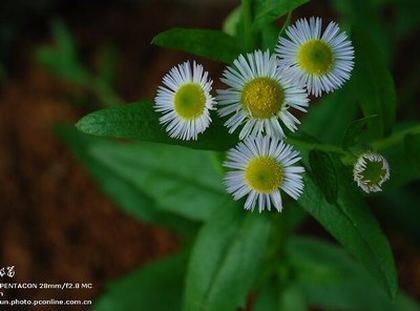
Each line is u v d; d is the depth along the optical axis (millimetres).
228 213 172
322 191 134
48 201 240
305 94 130
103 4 276
